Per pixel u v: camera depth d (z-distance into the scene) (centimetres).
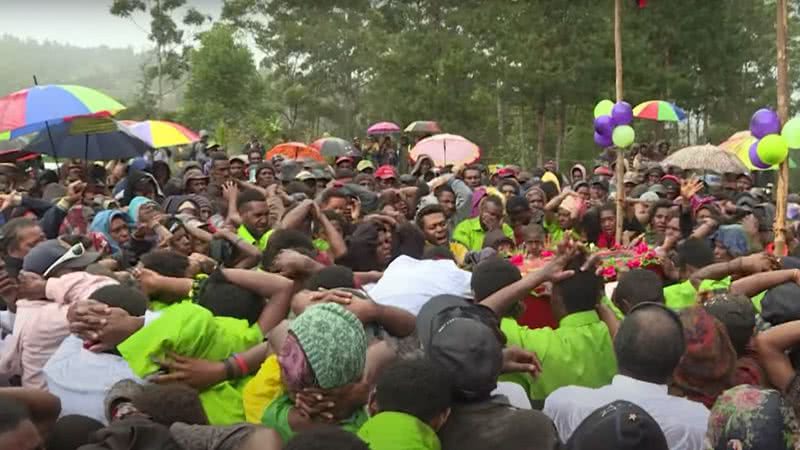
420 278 424
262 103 4591
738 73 3241
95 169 1160
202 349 351
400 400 283
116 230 708
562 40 2673
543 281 387
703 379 343
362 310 349
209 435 280
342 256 604
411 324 364
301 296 356
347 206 769
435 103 3002
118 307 372
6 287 477
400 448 274
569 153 3114
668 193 1036
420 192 990
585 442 264
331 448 231
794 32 3409
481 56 2897
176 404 308
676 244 693
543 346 387
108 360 366
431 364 291
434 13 3206
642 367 324
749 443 258
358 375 297
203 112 4100
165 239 625
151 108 4584
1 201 807
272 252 498
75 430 315
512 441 284
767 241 825
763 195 1127
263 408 336
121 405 325
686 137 3506
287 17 4575
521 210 819
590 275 400
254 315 391
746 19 3222
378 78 3356
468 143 1608
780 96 630
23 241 559
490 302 382
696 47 2927
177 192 1033
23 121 782
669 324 326
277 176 1219
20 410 265
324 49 4444
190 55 4456
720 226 684
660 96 2825
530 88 2722
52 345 425
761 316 429
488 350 297
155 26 4669
